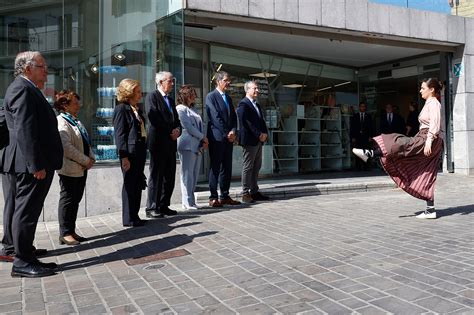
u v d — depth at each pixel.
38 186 4.11
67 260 4.59
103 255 4.72
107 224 6.37
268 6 9.01
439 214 6.48
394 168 6.06
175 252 4.69
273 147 12.11
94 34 7.91
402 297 3.20
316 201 8.09
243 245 4.86
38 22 7.57
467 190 9.37
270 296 3.32
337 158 13.66
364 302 3.13
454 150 12.18
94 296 3.52
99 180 7.23
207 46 10.55
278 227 5.75
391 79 13.44
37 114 4.06
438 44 11.77
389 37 10.86
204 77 10.48
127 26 8.11
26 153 3.92
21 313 3.23
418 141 5.93
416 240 4.88
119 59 8.05
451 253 4.30
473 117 11.98
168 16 8.15
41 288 3.76
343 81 13.77
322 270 3.89
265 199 8.26
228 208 7.34
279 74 12.13
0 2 7.32
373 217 6.36
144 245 5.04
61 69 7.61
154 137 6.38
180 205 7.73
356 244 4.77
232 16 8.78
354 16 10.07
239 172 11.09
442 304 3.04
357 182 9.91
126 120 5.88
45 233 5.98
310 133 12.99
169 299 3.37
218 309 3.12
